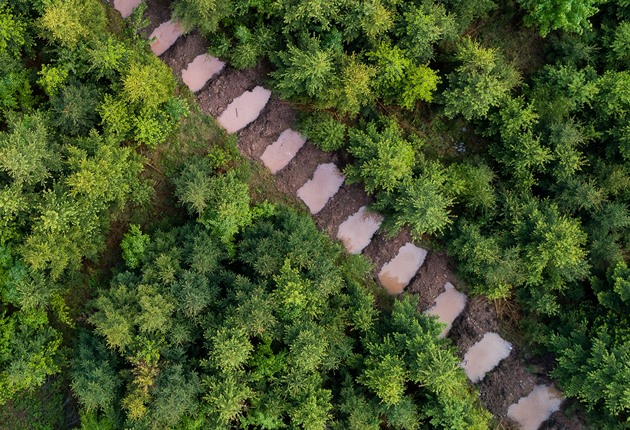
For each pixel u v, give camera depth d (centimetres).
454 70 1331
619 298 1279
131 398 1119
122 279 1205
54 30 1138
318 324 1254
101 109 1220
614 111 1299
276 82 1333
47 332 1202
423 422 1281
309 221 1329
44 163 1137
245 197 1281
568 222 1284
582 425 1333
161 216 1341
